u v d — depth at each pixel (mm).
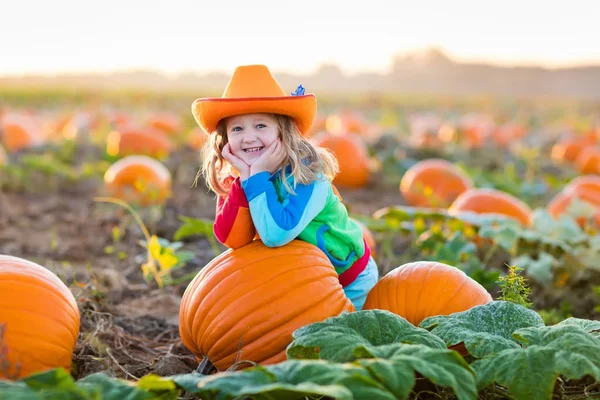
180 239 7008
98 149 13727
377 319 3043
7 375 3031
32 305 3205
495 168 13430
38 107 34250
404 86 101562
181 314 3596
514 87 100062
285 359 3336
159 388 2629
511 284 3727
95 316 4297
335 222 3680
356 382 2479
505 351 2891
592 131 20938
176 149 13539
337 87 99312
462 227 6391
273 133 3490
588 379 3596
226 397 2672
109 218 7602
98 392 2342
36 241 6926
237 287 3381
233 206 3459
